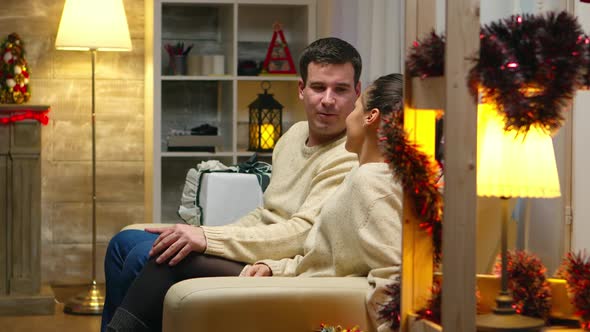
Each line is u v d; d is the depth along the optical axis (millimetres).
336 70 2744
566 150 2820
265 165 3941
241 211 3764
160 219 5199
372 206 2115
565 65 1663
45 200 5641
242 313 2053
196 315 2037
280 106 5289
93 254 5117
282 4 5273
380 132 1824
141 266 2664
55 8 5598
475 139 1650
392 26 3928
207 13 5727
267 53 5496
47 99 5613
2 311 4938
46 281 5660
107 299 2998
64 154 5648
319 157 2754
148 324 2402
